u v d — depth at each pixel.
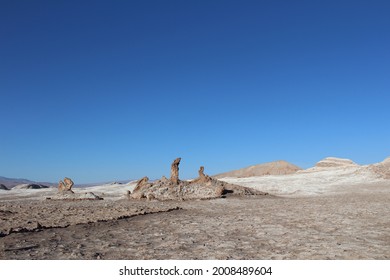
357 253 11.41
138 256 11.31
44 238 13.66
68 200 43.97
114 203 36.00
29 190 69.44
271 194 47.59
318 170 78.38
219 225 17.92
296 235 14.70
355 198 35.81
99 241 13.49
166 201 38.16
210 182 43.00
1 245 12.24
